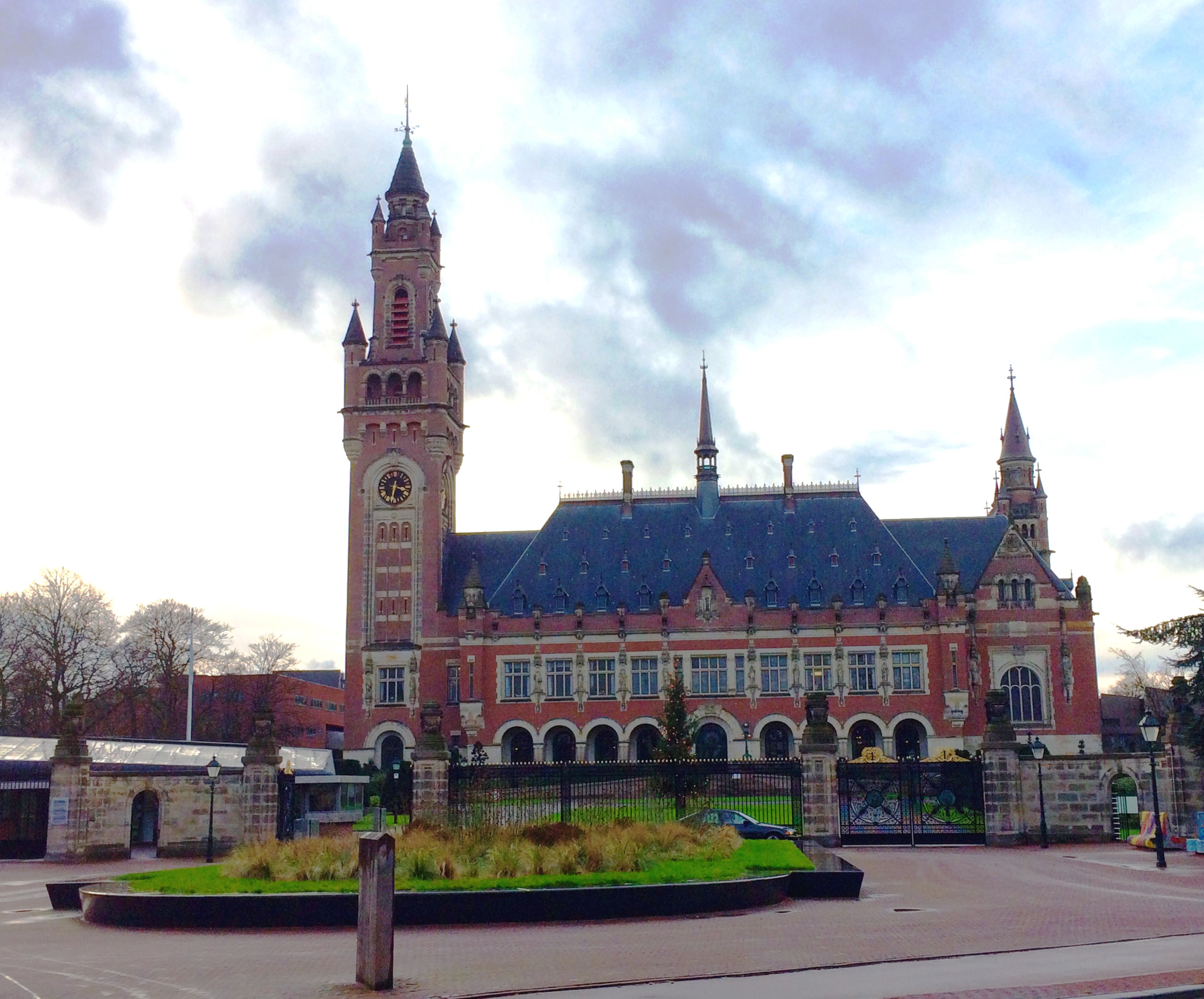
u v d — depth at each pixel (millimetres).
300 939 32812
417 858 38281
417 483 125812
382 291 130125
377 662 123188
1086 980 23359
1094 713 116500
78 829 61312
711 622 120062
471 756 116875
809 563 123000
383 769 120812
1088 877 44938
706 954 28234
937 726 116125
